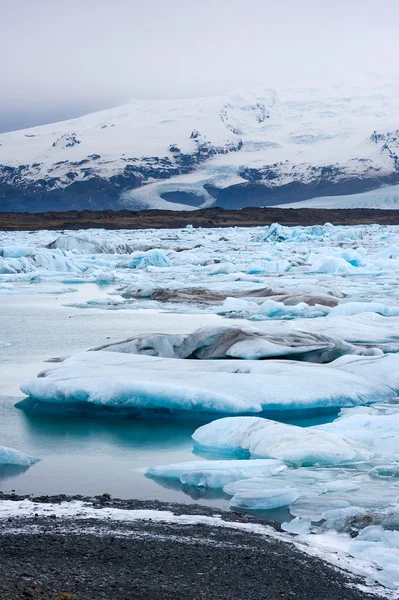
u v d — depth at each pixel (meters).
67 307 30.89
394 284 39.19
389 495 9.54
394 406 14.25
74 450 11.89
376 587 6.86
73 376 14.62
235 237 88.56
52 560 6.90
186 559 7.16
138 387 13.48
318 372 15.20
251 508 9.20
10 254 51.22
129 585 6.37
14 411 14.20
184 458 11.52
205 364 15.66
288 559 7.36
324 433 11.59
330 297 29.77
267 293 32.31
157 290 34.66
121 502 9.27
